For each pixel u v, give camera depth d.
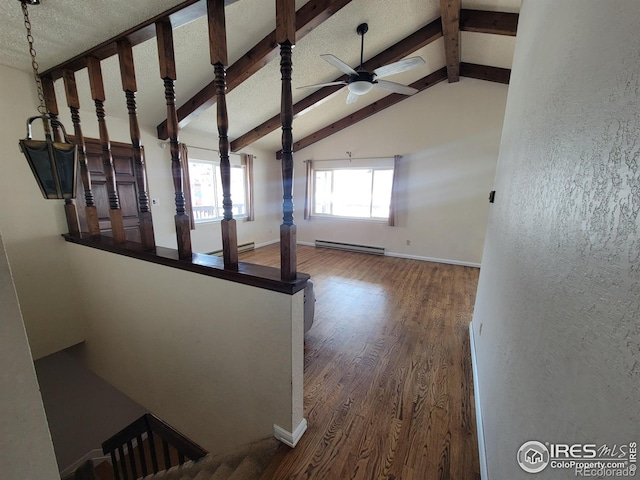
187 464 1.62
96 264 2.26
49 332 2.49
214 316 1.59
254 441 1.60
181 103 3.46
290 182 1.29
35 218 2.36
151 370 2.09
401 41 3.32
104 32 1.71
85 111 3.06
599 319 0.51
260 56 2.72
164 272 1.76
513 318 1.10
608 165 0.52
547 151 0.91
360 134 5.45
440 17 3.00
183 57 2.61
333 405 1.76
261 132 4.73
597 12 0.64
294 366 1.40
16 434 0.42
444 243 5.03
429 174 4.98
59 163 1.39
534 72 1.25
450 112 4.67
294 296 1.32
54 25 1.68
